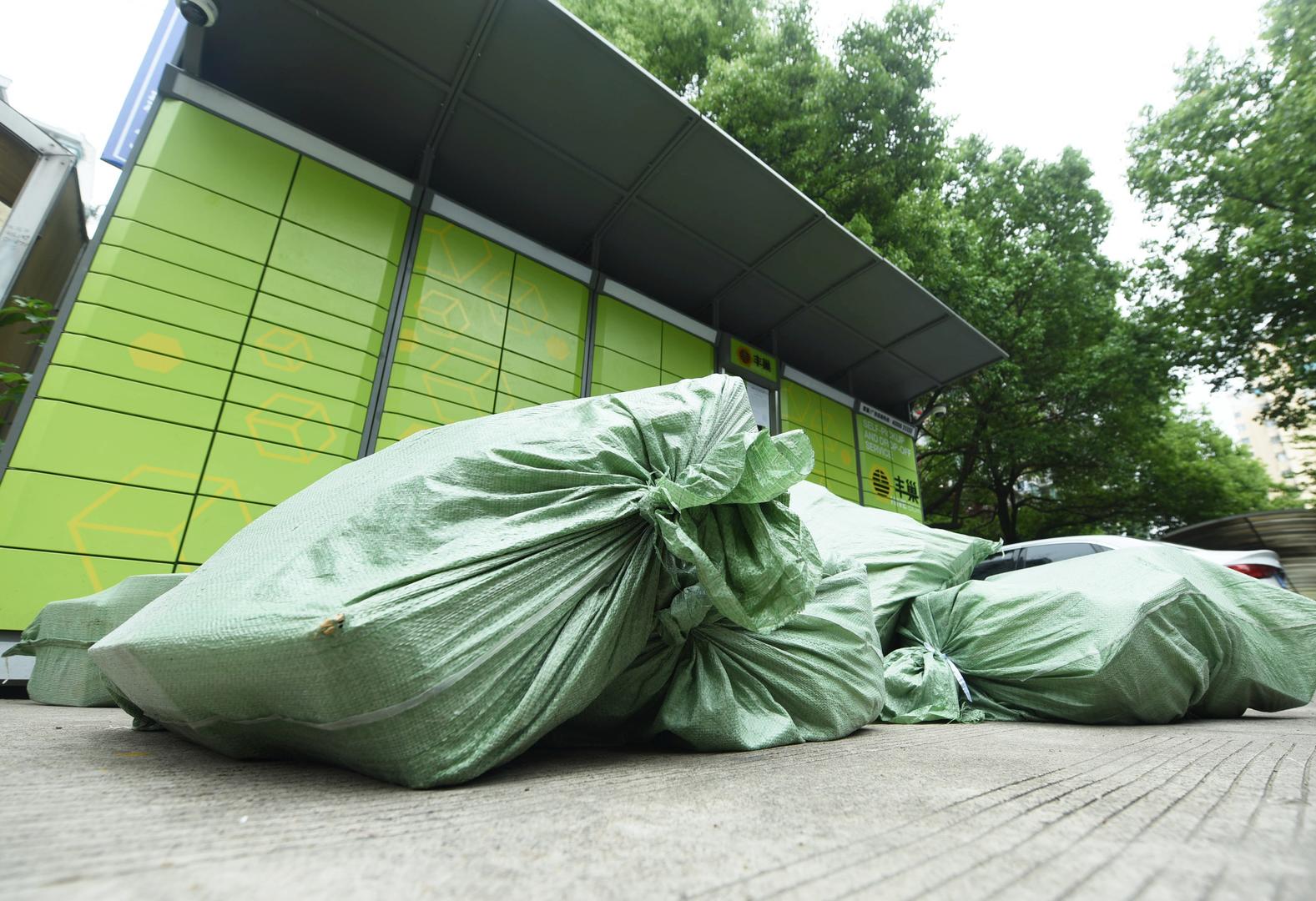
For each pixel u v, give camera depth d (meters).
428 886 0.57
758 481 1.45
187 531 2.86
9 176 3.91
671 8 8.02
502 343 4.22
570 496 1.29
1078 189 11.32
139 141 3.19
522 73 3.81
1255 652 2.48
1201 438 15.79
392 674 0.94
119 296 2.92
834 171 7.88
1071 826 0.80
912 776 1.15
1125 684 2.14
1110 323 11.01
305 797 0.91
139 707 1.36
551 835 0.74
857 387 7.66
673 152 4.34
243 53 3.62
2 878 0.54
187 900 0.51
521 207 4.77
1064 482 12.09
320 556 1.05
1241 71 9.61
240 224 3.34
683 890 0.57
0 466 2.54
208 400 3.04
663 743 1.54
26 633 2.31
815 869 0.63
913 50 8.52
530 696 1.08
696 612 1.42
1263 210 9.20
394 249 3.89
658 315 5.30
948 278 8.81
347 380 3.49
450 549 1.10
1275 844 0.73
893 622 2.74
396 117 4.03
